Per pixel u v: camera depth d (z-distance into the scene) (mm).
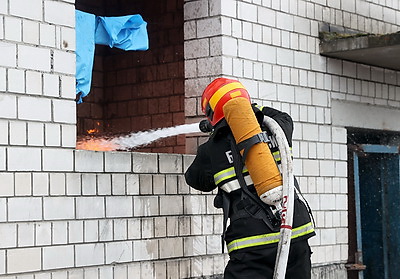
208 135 11422
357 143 14953
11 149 8609
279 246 7715
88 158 9461
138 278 10016
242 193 8070
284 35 12500
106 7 14969
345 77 13836
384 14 15039
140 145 14148
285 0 12547
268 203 7906
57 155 9094
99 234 9547
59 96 9172
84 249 9344
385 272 15422
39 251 8828
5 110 8570
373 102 14508
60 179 9109
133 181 10031
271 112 8773
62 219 9109
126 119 14656
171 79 14086
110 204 9703
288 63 12555
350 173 14164
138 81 14547
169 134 12383
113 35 10328
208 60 11438
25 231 8703
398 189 15352
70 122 9281
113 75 14891
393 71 15086
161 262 10352
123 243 9844
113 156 9781
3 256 8469
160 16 14320
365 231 15617
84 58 9961
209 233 11086
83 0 14469
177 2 14070
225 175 8203
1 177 8484
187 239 10750
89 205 9438
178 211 10648
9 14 8680
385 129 14781
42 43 9023
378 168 15562
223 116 8336
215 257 11148
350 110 13914
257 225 7988
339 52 13125
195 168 8742
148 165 10258
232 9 11508
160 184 10414
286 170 7914
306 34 12992
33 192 8805
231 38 11469
